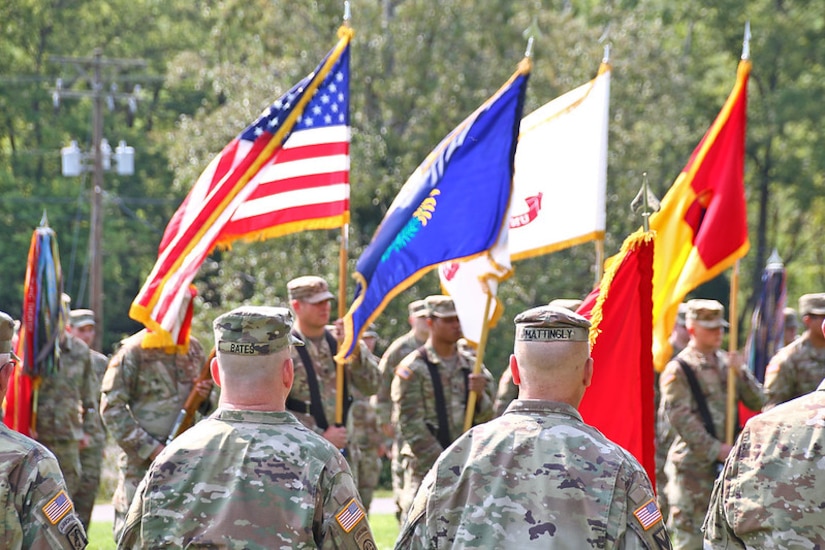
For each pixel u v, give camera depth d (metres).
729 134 13.06
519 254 12.93
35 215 70.19
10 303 70.12
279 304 43.34
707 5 64.88
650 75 49.72
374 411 17.50
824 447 7.06
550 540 6.45
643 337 9.19
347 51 13.31
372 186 43.28
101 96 49.78
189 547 6.65
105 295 71.56
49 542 6.71
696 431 14.54
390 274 12.22
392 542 17.39
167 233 12.79
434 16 44.72
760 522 7.15
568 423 6.73
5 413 15.68
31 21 75.62
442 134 44.47
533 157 12.92
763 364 20.08
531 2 46.84
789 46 63.34
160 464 6.83
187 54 51.28
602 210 12.45
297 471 6.76
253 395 6.92
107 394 13.23
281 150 13.05
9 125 75.38
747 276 67.81
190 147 46.44
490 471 6.66
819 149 63.19
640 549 6.45
